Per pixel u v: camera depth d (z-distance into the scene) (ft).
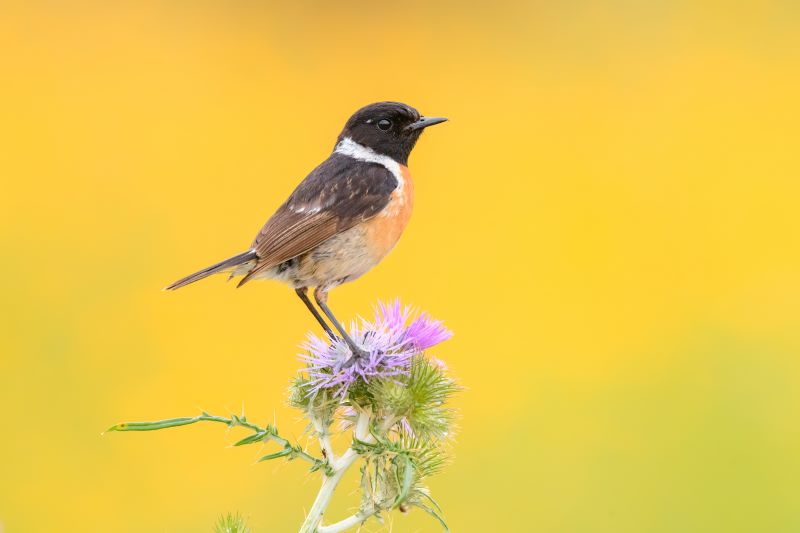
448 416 18.62
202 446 36.63
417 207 53.06
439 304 45.37
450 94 65.10
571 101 64.39
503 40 71.10
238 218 51.49
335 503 32.83
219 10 70.95
